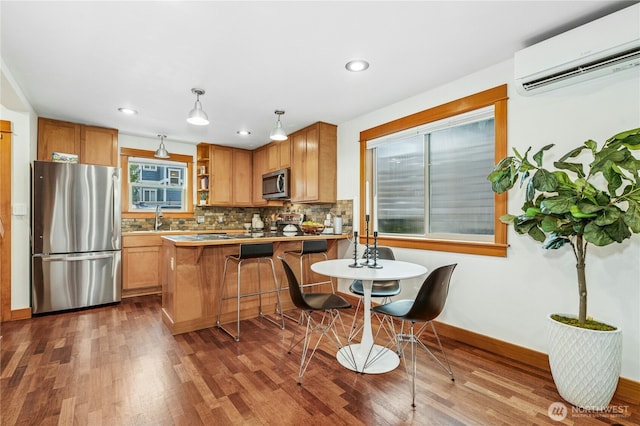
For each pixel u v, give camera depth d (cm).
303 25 196
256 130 432
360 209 370
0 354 244
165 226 498
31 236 345
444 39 213
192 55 232
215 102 327
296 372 218
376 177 370
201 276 309
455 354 247
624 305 190
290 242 373
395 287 278
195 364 229
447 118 287
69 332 292
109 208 384
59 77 269
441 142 304
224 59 238
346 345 263
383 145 355
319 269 226
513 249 239
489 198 267
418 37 210
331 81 278
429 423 165
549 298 220
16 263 329
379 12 183
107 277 381
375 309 215
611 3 176
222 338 281
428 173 314
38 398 185
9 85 262
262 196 504
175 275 294
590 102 203
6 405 178
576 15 187
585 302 187
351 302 382
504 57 238
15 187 329
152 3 175
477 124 276
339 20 191
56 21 190
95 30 200
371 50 226
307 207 466
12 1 171
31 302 340
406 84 285
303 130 416
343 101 326
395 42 216
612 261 194
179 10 180
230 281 328
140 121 391
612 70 183
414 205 328
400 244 326
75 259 359
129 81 277
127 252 414
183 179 521
